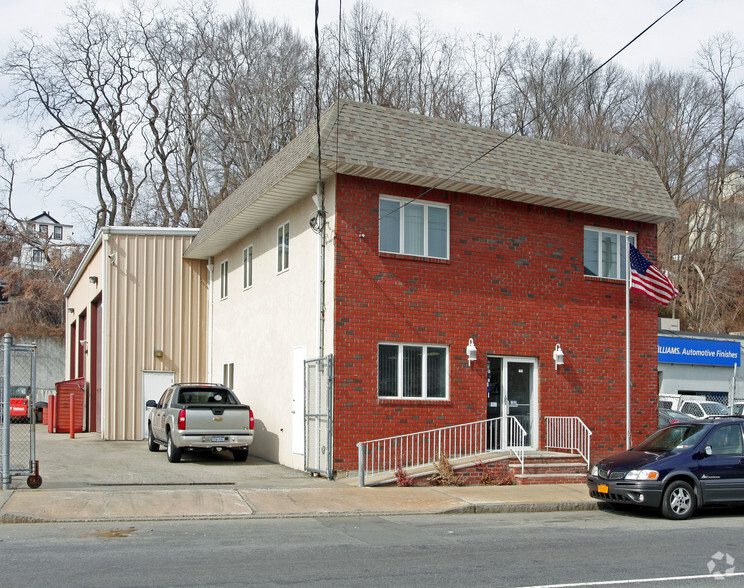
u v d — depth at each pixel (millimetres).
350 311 15945
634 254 17812
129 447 21453
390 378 16359
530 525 11664
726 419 13617
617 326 19172
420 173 16031
